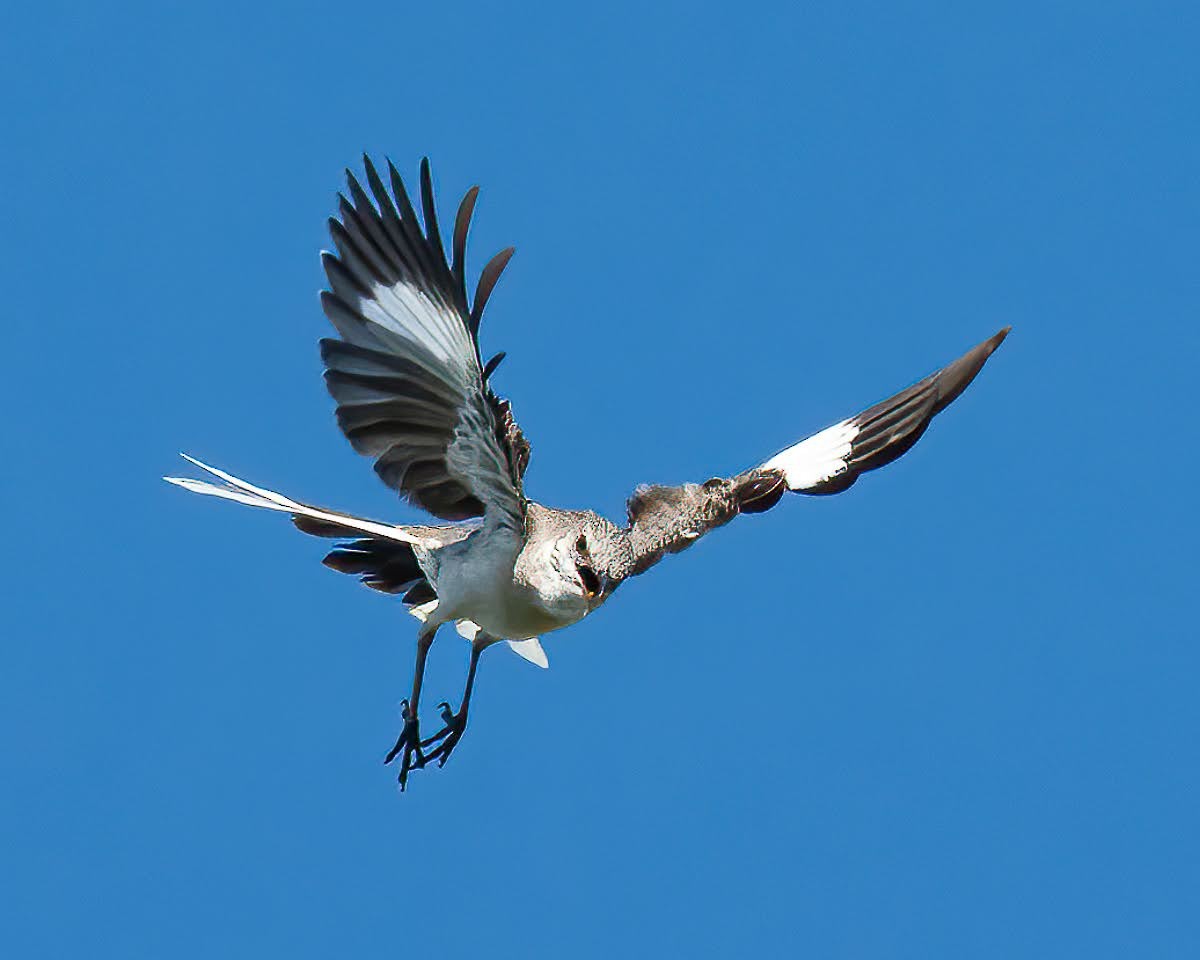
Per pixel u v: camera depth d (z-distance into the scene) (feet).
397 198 44.70
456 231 43.86
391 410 45.75
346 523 50.01
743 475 52.03
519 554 47.26
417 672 49.70
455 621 52.54
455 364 44.52
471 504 47.24
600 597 47.78
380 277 45.11
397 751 49.90
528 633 48.65
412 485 46.60
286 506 49.93
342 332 45.52
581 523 48.55
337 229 45.34
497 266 43.91
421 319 44.70
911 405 54.70
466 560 47.91
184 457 50.47
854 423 54.44
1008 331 54.54
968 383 54.39
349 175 45.14
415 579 52.29
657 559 48.80
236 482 50.21
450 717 51.29
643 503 50.01
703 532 49.83
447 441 45.96
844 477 53.72
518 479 45.70
